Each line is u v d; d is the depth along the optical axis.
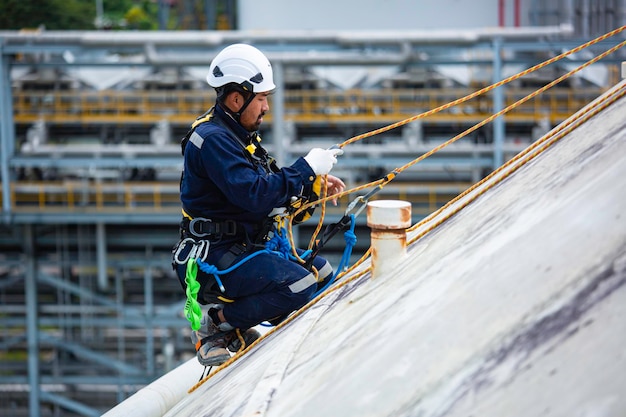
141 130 38.34
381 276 5.81
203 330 7.27
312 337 5.54
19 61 36.97
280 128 35.09
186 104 36.97
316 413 4.13
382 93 36.44
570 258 3.98
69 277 39.81
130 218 37.03
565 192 4.86
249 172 6.59
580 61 35.00
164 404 8.77
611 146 5.08
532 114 36.56
